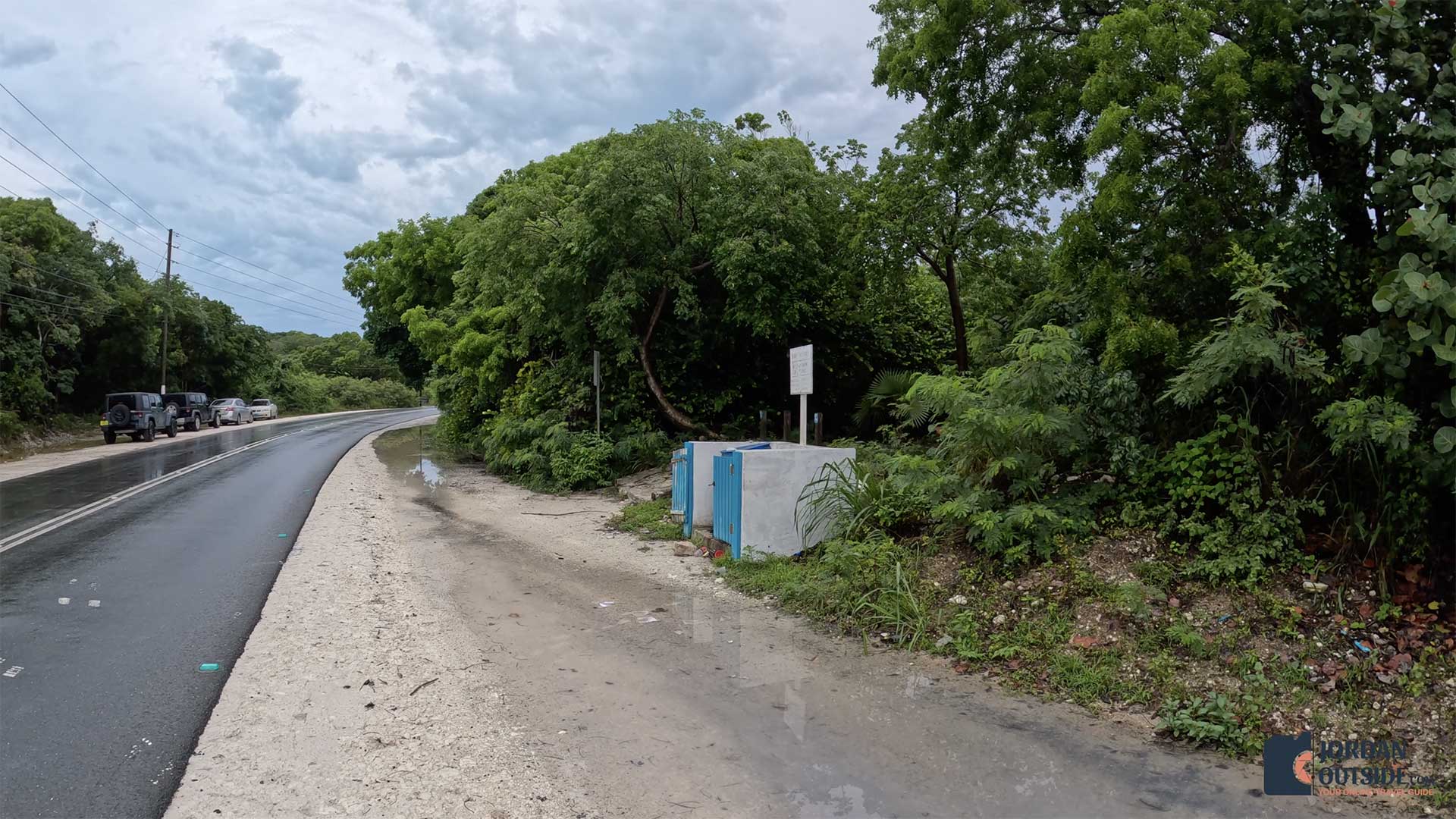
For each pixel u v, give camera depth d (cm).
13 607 737
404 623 685
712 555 917
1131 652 532
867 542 761
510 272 1775
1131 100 784
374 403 8900
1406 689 457
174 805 385
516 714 490
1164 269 754
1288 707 461
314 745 451
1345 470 582
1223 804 376
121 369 4141
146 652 609
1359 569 553
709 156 1619
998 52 988
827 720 476
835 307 1773
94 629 667
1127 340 719
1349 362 551
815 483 864
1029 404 708
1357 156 681
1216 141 792
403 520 1259
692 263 1689
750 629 660
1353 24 664
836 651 600
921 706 495
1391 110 605
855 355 1859
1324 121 601
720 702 504
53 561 934
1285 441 607
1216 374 603
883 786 395
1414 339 485
